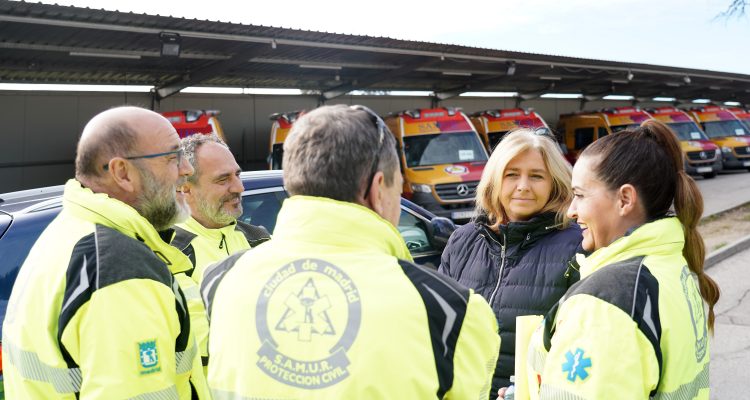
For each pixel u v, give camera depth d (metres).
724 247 8.75
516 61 16.41
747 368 4.73
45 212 2.89
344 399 1.12
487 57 15.73
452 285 1.21
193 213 2.71
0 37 10.25
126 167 1.72
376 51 13.25
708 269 7.98
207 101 17.27
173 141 1.81
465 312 1.18
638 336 1.28
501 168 2.50
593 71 19.89
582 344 1.30
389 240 1.28
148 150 1.74
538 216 2.43
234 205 2.77
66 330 1.47
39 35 10.20
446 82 20.27
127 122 1.72
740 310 6.18
